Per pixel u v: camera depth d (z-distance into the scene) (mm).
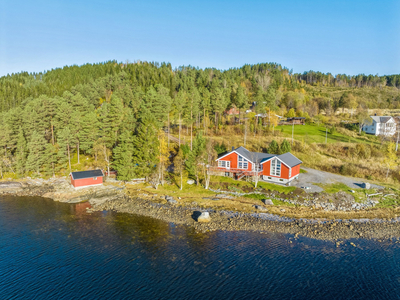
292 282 25484
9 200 49375
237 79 170625
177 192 50594
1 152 62094
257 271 27172
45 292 23828
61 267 27719
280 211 42000
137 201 47156
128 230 36406
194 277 26078
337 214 41250
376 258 29938
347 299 23219
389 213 41625
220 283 25156
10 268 27609
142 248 31641
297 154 69812
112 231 36125
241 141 80000
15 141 65000
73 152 71625
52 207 45562
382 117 87562
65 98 82875
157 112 71500
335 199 45281
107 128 62844
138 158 56438
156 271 27016
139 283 25094
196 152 54125
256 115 93125
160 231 36125
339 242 33406
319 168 62750
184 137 85312
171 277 26062
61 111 69750
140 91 98375
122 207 44844
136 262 28672
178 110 83500
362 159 66312
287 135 84750
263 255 30250
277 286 24812
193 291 23953
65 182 57438
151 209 43469
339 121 103750
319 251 31266
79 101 75688
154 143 55938
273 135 84938
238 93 94625
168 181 56125
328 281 25719
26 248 31688
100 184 56219
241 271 27156
